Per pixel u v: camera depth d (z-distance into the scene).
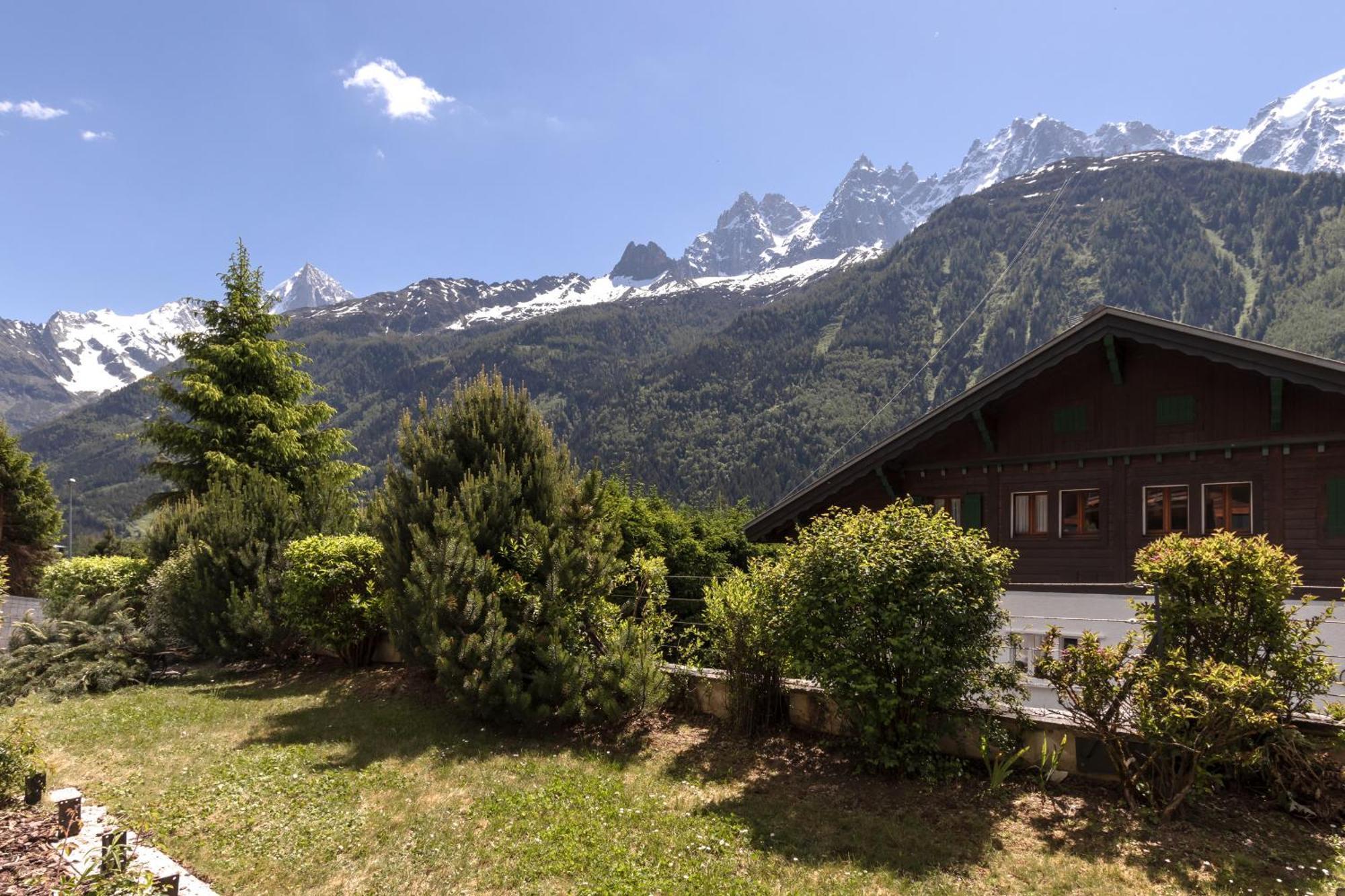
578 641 11.15
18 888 5.70
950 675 8.09
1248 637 7.41
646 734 10.59
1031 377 15.66
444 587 11.05
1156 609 7.94
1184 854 6.61
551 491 13.03
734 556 22.45
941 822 7.46
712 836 7.27
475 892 6.27
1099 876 6.32
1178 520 14.90
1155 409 15.16
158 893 5.54
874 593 8.27
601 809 8.02
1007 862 6.61
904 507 9.03
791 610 8.83
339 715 12.18
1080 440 15.91
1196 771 7.13
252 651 16.62
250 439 26.06
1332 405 13.38
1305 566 13.42
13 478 39.09
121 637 16.34
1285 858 6.52
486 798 8.37
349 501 18.91
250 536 17.02
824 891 6.19
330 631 15.05
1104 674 7.43
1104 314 14.82
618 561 12.06
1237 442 14.23
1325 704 7.95
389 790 8.66
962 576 8.20
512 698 10.62
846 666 8.32
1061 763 8.29
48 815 7.54
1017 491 16.61
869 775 8.70
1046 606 13.47
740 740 10.09
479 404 13.51
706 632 11.73
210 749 10.37
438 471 12.77
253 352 26.30
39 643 16.00
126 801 8.31
